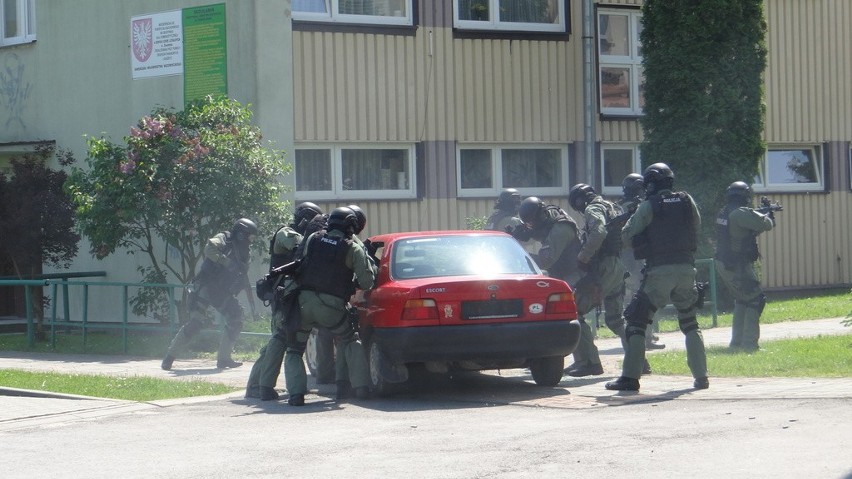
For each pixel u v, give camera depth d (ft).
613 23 97.19
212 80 82.94
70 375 59.82
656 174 48.03
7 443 40.24
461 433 38.75
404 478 31.65
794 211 105.29
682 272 47.29
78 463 36.01
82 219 73.36
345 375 50.06
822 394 43.16
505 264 51.03
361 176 86.94
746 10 88.02
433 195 88.99
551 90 93.61
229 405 48.55
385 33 86.89
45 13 94.12
